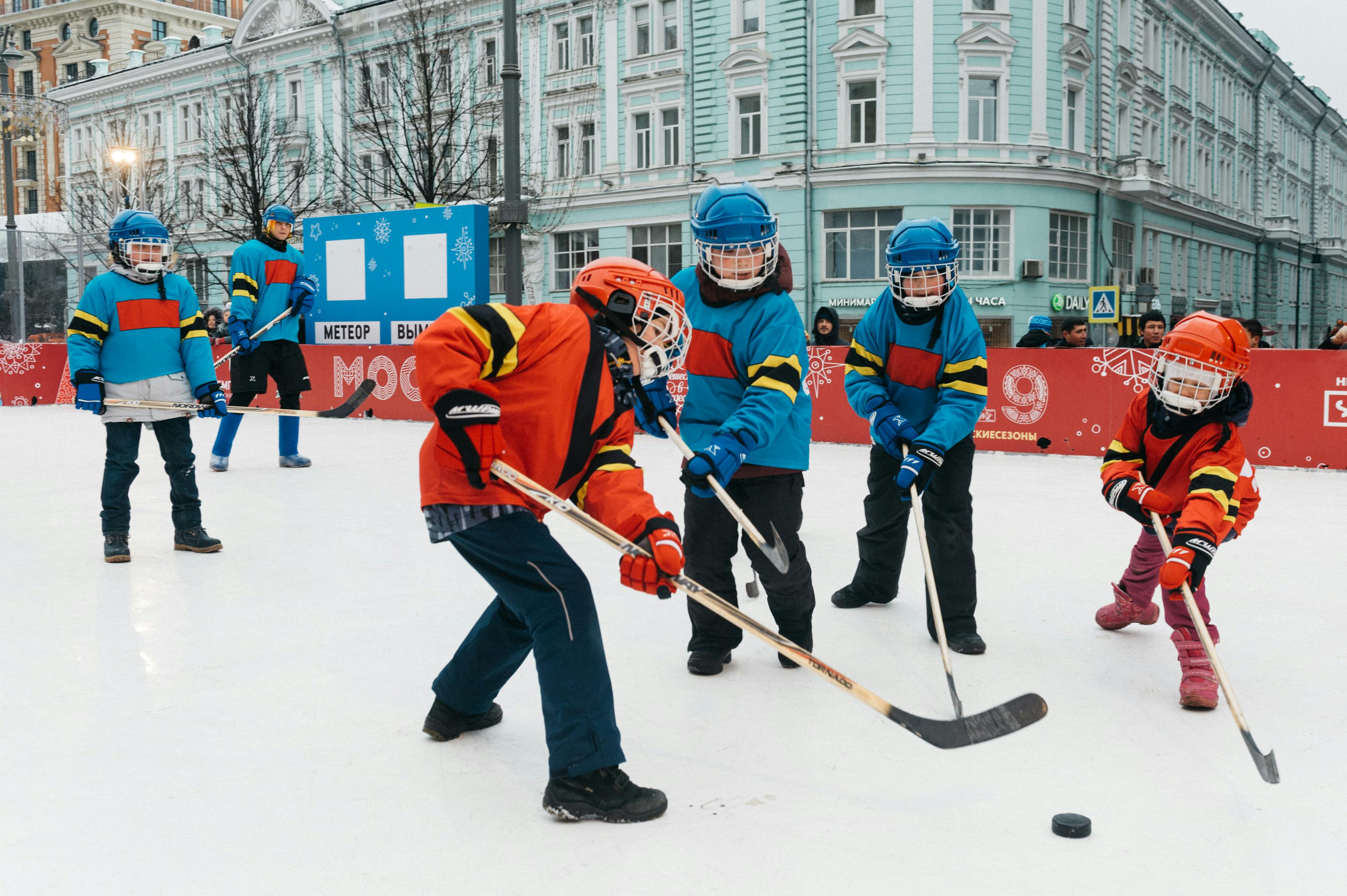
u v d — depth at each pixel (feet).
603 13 84.89
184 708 9.82
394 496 22.44
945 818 7.57
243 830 7.40
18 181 157.38
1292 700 10.08
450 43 88.38
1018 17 75.05
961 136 74.84
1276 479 24.66
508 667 8.83
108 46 164.45
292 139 103.14
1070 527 18.80
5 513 20.40
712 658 10.82
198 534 16.71
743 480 10.66
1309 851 7.07
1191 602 9.00
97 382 15.55
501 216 34.58
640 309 7.99
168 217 105.09
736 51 78.54
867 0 75.31
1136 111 90.58
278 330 26.73
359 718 9.57
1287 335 142.61
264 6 105.60
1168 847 7.13
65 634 12.17
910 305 11.68
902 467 11.27
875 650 11.79
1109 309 58.85
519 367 7.48
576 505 8.15
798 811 7.69
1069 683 10.62
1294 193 145.28
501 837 7.29
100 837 7.28
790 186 77.30
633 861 6.94
